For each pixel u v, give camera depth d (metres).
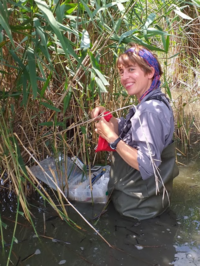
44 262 1.20
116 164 1.60
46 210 1.59
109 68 1.87
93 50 1.49
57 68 1.76
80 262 1.19
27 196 1.72
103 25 1.41
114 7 1.57
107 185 1.66
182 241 1.32
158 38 2.53
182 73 3.73
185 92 3.46
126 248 1.28
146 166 1.37
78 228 1.43
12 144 1.47
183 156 2.30
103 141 1.54
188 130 2.51
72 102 1.90
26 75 1.27
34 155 1.75
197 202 1.65
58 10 1.06
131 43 1.50
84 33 1.24
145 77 1.45
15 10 1.35
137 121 1.39
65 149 1.77
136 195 1.51
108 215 1.54
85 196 1.67
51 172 1.58
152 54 1.46
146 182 1.51
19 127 1.71
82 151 1.94
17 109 1.64
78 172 1.82
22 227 1.43
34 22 1.20
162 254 1.23
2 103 1.50
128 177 1.55
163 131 1.39
